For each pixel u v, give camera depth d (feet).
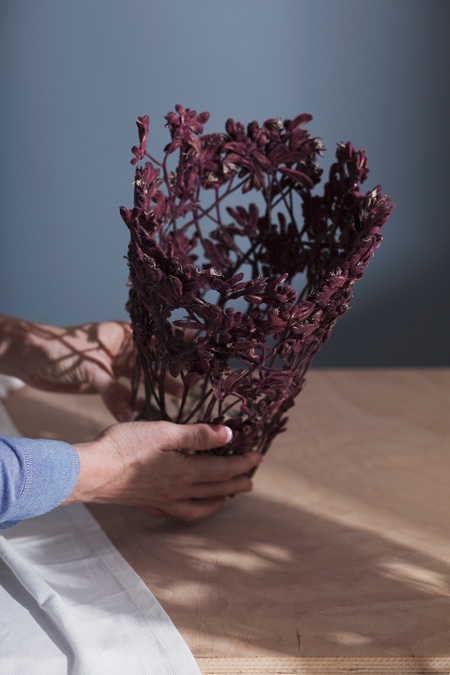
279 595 3.43
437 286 8.34
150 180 3.49
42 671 3.13
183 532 3.74
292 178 3.80
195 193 4.00
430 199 8.07
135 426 3.51
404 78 7.70
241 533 3.73
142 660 3.16
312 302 3.24
